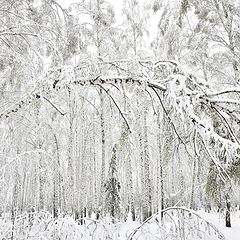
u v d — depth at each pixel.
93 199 27.17
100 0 15.15
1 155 5.07
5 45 6.45
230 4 11.90
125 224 13.70
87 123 17.95
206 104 4.54
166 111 4.64
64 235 5.37
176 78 4.46
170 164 5.23
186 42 13.25
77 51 6.79
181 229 5.32
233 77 12.84
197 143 4.68
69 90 4.64
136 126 6.15
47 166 5.77
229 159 4.38
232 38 12.17
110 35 15.27
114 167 15.12
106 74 4.79
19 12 6.83
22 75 5.97
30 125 6.04
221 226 11.94
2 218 5.46
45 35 6.35
